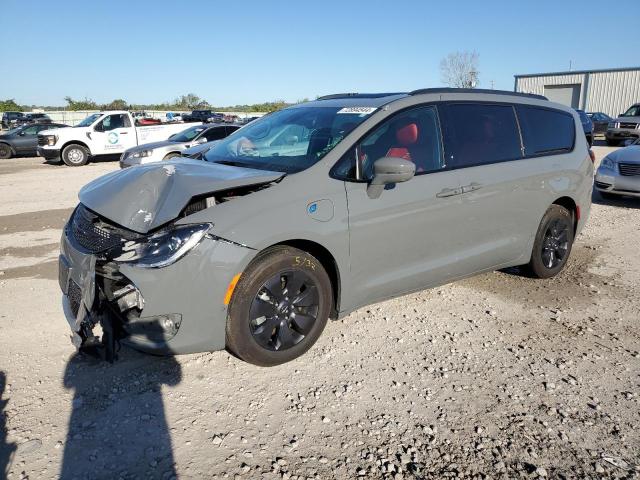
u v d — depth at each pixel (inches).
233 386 127.7
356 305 147.4
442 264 163.3
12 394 122.3
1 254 239.0
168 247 114.9
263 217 124.2
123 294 116.6
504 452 106.9
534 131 190.9
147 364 136.7
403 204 148.3
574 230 211.0
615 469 102.5
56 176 549.3
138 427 111.7
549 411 120.4
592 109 1545.3
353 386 129.0
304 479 98.3
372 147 146.3
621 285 202.1
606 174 360.5
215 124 584.7
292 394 125.1
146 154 526.3
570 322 168.4
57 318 163.9
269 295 130.1
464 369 138.4
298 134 157.2
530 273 202.1
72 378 129.6
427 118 160.4
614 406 123.0
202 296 118.0
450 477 99.9
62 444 105.8
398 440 110.0
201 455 103.9
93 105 2309.3
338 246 136.9
